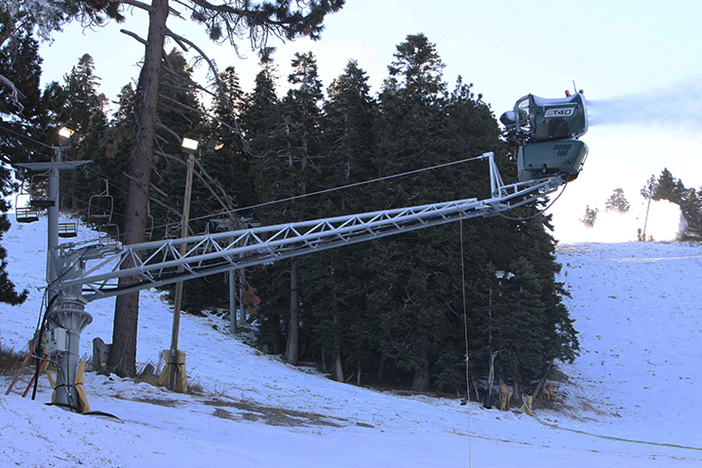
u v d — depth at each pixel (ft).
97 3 61.77
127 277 65.62
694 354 175.94
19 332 80.74
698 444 90.68
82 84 205.46
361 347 126.21
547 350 126.82
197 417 48.19
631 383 155.12
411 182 127.13
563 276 254.27
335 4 69.15
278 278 137.90
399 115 137.08
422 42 141.59
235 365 100.37
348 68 151.53
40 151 60.85
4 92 58.80
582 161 50.29
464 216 57.26
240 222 75.25
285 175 133.18
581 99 48.29
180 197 145.59
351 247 132.16
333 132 139.13
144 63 69.15
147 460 25.03
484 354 117.08
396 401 98.73
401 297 126.93
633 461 53.67
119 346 66.13
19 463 20.95
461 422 84.38
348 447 43.68
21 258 133.49
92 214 47.75
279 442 41.45
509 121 52.26
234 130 73.97
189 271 50.52
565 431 92.43
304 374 117.60
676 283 242.17
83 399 40.01
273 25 71.15
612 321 206.39
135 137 68.44
